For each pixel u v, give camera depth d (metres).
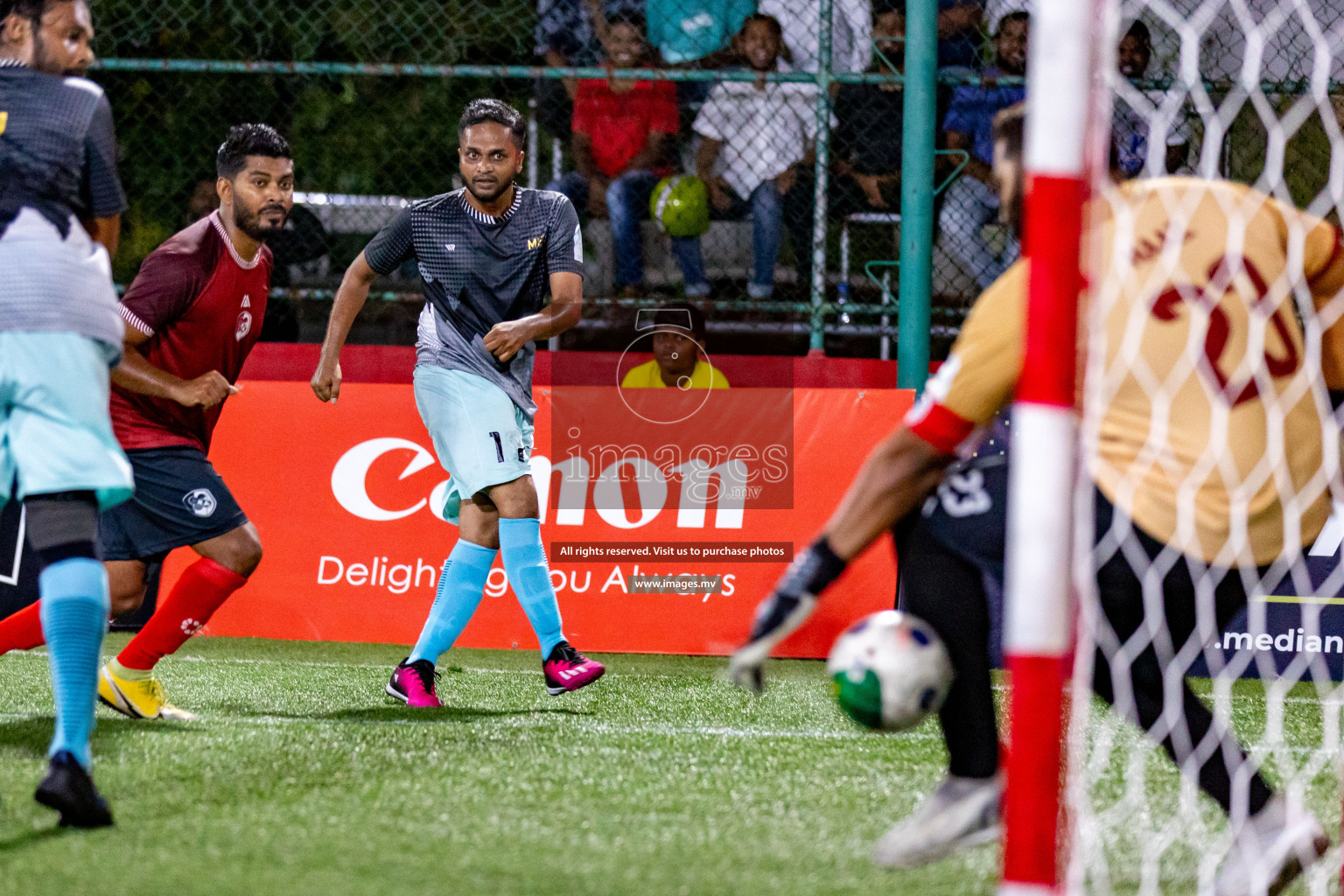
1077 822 6.64
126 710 11.35
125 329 11.00
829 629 15.57
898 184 18.61
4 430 7.79
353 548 16.06
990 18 18.34
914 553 7.00
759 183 18.66
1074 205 5.20
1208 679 14.95
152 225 20.52
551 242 12.98
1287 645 14.89
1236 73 16.62
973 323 6.20
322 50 20.86
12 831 7.50
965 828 6.64
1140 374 6.57
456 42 20.62
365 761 9.65
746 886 6.73
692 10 19.06
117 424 11.32
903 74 17.39
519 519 12.70
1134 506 6.53
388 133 20.95
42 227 7.79
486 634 15.80
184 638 11.40
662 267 19.14
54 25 8.12
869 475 6.32
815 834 7.82
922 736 11.11
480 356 12.81
